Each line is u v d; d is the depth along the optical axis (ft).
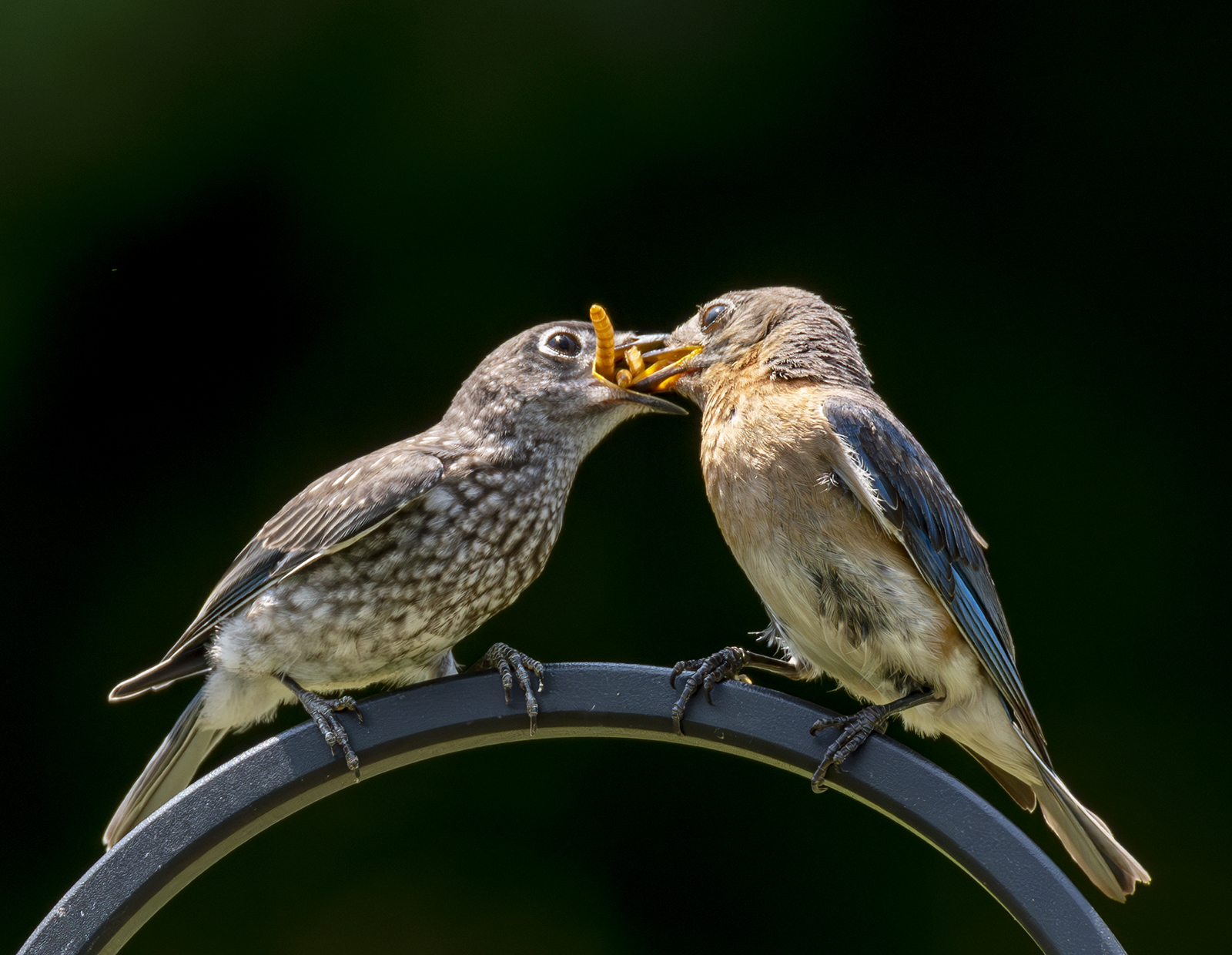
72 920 17.44
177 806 17.48
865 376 17.84
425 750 17.54
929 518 17.69
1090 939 17.42
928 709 17.69
